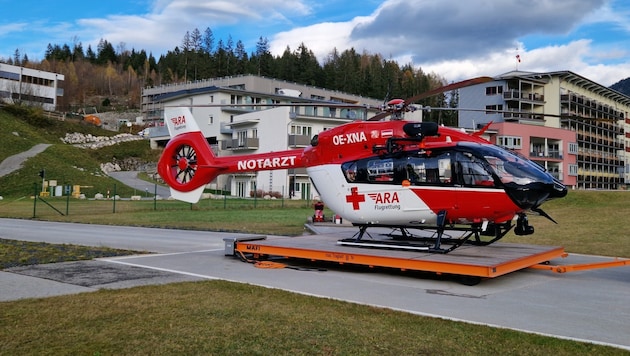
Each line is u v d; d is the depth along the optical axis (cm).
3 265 1089
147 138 8456
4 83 8550
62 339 546
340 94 8388
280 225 2312
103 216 2883
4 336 555
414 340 554
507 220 1090
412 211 1105
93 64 16675
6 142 5988
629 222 1958
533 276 1050
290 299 755
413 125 1080
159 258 1252
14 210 3356
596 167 8350
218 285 862
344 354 508
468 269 895
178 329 586
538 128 6550
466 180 1043
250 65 12712
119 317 638
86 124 8638
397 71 13138
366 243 1159
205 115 6450
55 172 5400
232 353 507
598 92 8431
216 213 3155
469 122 7238
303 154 1300
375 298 805
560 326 644
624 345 560
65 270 1036
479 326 615
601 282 985
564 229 1862
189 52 15238
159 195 5172
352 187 1171
